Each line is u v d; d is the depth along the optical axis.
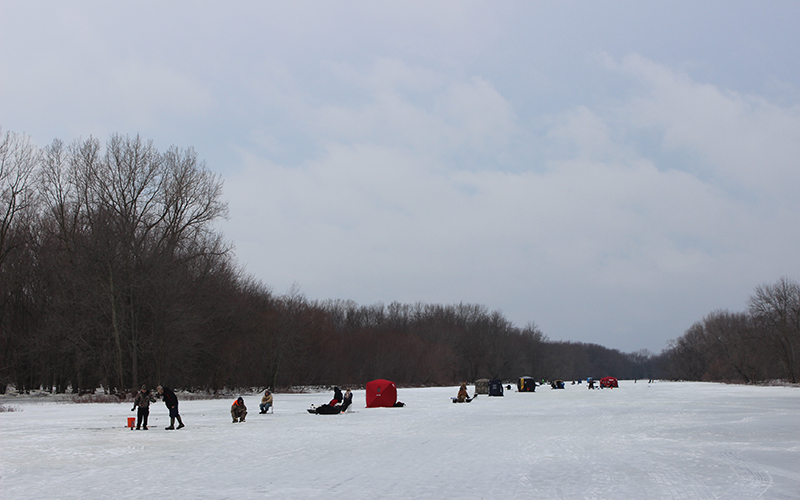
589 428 27.53
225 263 68.19
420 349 126.69
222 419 32.94
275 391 77.19
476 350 156.50
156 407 43.25
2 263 56.66
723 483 13.36
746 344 127.50
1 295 57.06
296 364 88.19
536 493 12.23
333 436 23.92
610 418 33.84
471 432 25.66
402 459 17.30
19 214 58.50
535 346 183.62
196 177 60.22
